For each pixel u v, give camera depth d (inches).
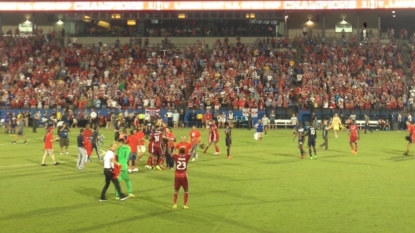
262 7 2396.7
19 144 1407.5
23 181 828.6
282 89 2127.2
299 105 2043.6
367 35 2591.0
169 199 686.5
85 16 2664.9
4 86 2187.5
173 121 1927.9
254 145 1380.4
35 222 567.2
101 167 985.5
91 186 784.3
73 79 2228.1
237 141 1487.5
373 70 2240.4
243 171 929.5
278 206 642.2
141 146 989.8
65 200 682.2
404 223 560.1
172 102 2063.2
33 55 2442.2
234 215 597.3
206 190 746.8
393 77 2192.4
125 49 2482.8
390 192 728.3
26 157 1131.9
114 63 2352.4
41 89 2137.1
